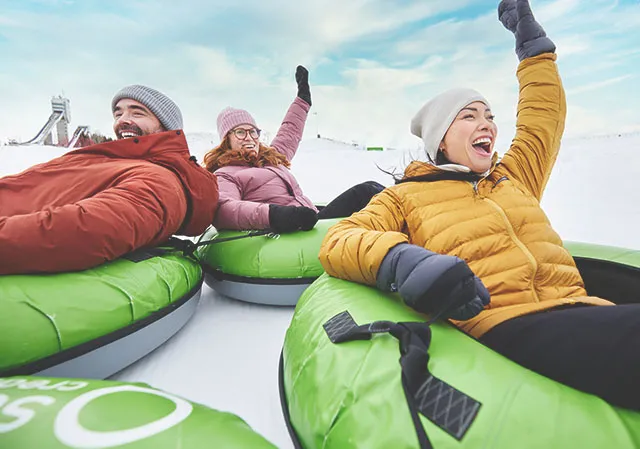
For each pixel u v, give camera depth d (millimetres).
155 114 1788
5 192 1302
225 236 1812
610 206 3393
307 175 7219
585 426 536
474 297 750
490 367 647
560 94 1467
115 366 1066
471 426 537
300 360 828
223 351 1312
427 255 828
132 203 1239
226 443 507
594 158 6230
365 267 960
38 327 898
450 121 1245
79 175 1373
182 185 1577
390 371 659
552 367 685
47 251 995
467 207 1135
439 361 661
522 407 558
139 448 466
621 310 694
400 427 564
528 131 1445
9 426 485
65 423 495
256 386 1115
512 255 1029
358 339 763
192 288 1468
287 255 1626
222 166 2359
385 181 6414
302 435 717
